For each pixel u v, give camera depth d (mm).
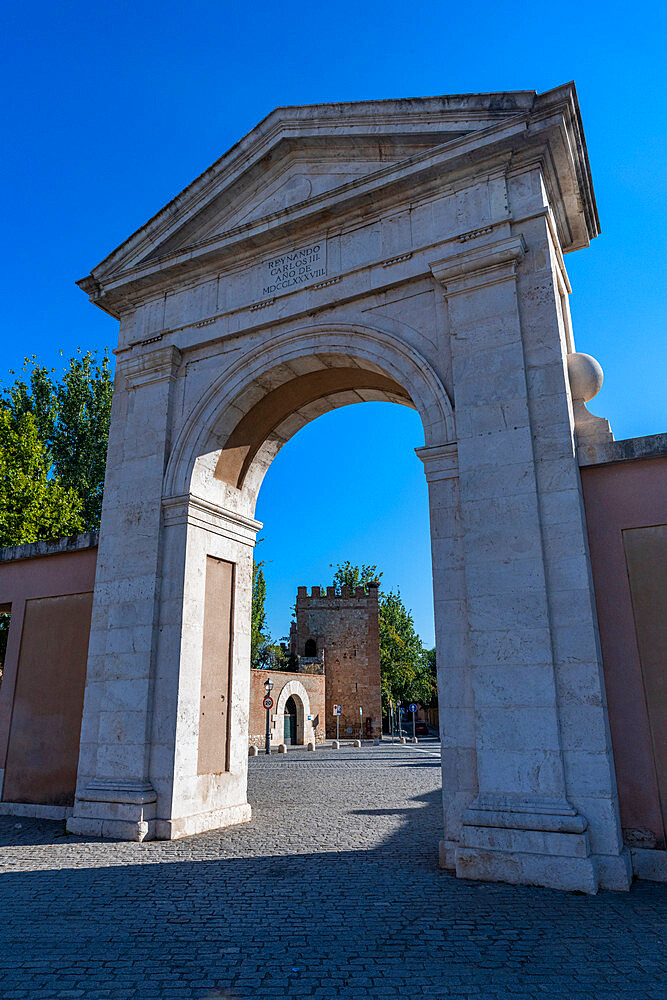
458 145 10406
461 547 9258
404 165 10852
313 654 52312
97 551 13336
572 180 10570
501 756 8109
